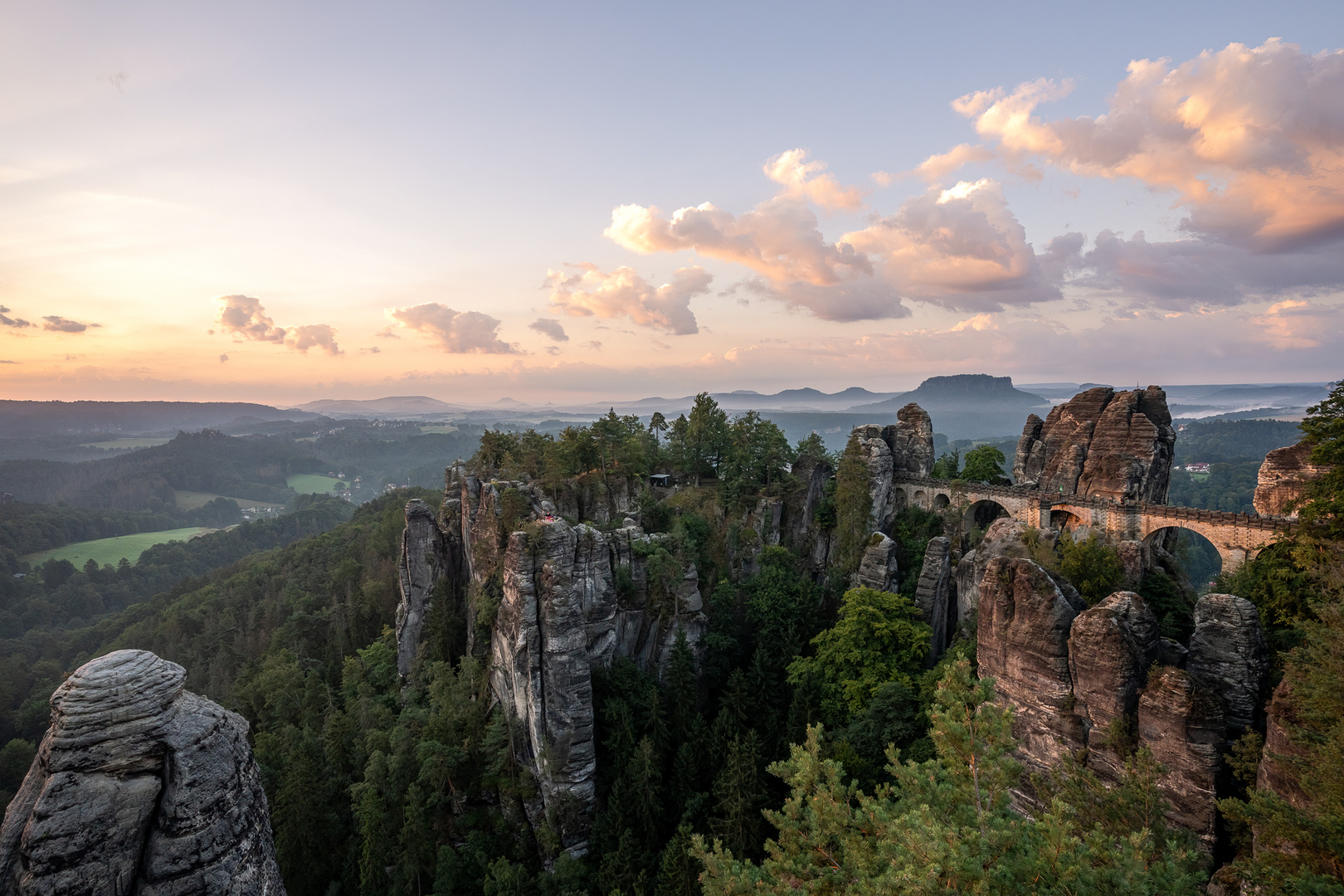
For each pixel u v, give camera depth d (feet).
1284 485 208.23
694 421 393.29
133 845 49.47
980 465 324.19
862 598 236.63
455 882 206.59
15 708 506.89
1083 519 250.98
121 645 574.97
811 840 89.86
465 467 390.83
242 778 55.62
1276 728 99.91
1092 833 73.82
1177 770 115.34
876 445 336.70
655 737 224.94
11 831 49.03
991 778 76.69
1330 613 92.43
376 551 528.63
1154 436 254.88
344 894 216.13
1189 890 65.98
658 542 283.38
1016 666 142.51
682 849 170.19
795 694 225.15
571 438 346.33
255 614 514.27
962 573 251.60
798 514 345.72
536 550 237.45
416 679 302.45
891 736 192.54
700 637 277.23
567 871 196.44
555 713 219.20
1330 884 69.10
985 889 60.39
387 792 223.71
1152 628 130.82
